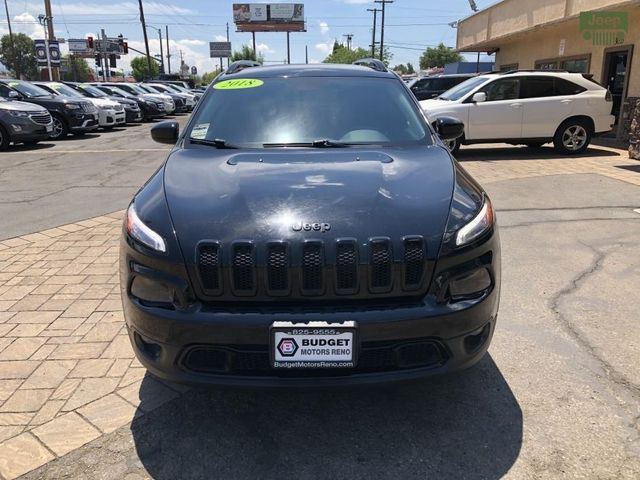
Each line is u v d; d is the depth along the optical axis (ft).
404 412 9.49
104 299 14.21
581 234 19.20
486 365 10.88
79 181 30.58
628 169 31.50
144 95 82.79
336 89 12.94
